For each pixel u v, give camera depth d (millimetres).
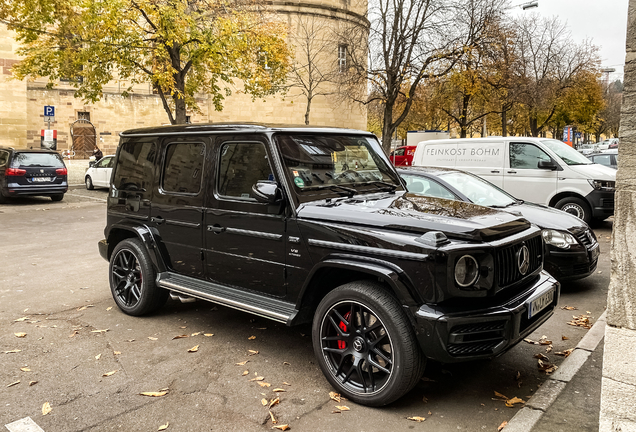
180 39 16391
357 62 26156
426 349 3023
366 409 3322
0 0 16078
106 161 20172
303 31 33781
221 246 4270
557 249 5879
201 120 38844
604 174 10070
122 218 5348
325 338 3539
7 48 30875
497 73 25344
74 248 9055
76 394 3518
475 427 3100
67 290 6289
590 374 3703
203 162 4469
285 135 4035
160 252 4859
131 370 3914
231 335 4688
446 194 6574
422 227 3201
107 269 7449
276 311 3754
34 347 4387
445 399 3465
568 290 6219
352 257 3346
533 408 3211
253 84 20141
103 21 15875
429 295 3025
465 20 23219
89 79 18016
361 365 3393
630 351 2289
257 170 4008
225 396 3494
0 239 9945
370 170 4508
